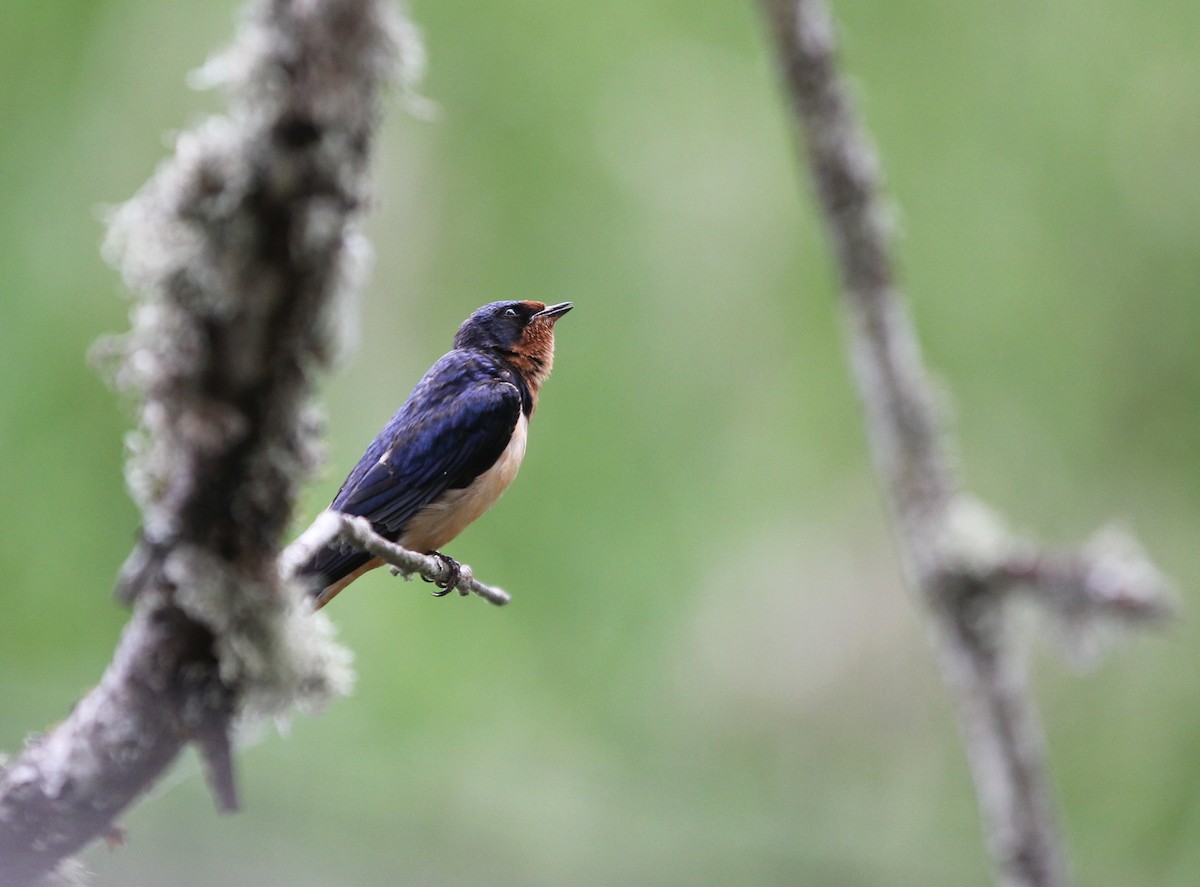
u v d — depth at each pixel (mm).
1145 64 12000
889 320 6066
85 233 11977
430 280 12539
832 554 12445
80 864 4480
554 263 12547
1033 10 12242
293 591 3998
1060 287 12055
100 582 12234
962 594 5262
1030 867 5148
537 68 12562
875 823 12453
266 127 3355
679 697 12547
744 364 12547
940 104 12289
